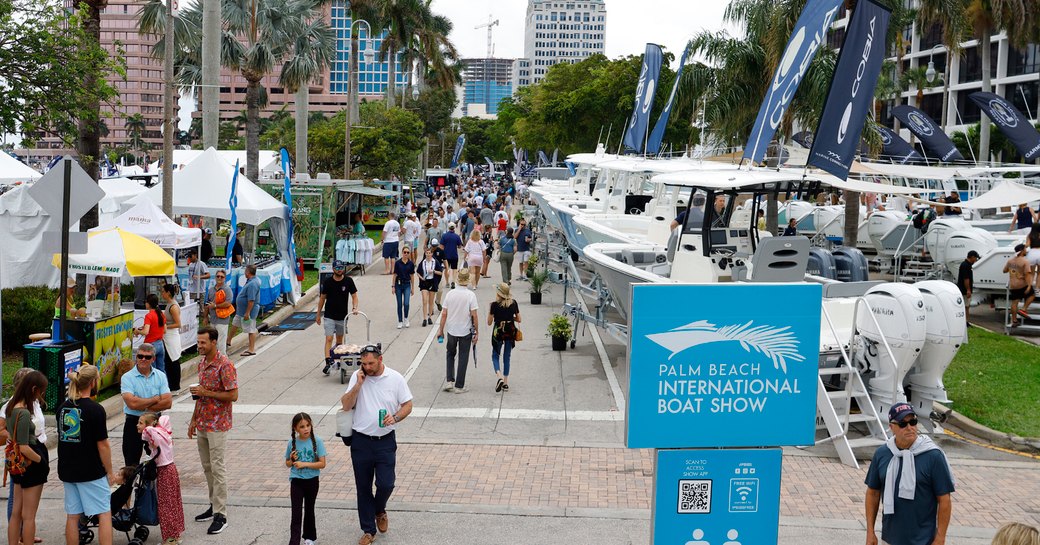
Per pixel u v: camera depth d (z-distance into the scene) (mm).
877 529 8305
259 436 11203
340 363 14016
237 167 19125
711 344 5762
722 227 13859
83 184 10672
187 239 17141
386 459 7898
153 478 7691
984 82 44406
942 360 10969
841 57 13031
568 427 11656
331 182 29078
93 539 7934
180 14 30938
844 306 11859
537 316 20344
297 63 37500
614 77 56531
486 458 10375
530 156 103000
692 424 5793
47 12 15172
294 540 7617
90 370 7297
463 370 13391
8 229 18312
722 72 26172
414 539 8039
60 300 11609
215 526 8125
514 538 8078
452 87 79562
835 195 37469
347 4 63906
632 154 32062
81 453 7148
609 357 15938
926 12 31766
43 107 15406
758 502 5887
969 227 20406
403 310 18859
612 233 20781
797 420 5887
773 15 23891
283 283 21188
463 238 28812
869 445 10344
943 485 6004
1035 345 16078
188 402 12859
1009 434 11117
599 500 9047
